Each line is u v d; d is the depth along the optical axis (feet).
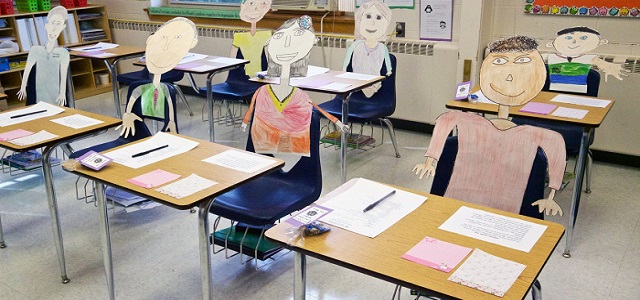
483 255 4.81
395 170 13.07
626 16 12.43
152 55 9.29
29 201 11.62
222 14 18.28
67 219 10.77
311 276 8.75
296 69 8.48
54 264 9.22
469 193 6.75
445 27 14.55
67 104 12.75
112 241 9.93
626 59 12.47
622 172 12.80
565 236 9.84
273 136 8.54
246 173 6.85
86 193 11.80
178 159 7.35
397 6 15.15
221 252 9.46
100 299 8.25
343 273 8.83
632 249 9.42
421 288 4.39
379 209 5.74
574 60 10.70
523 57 6.51
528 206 6.48
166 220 10.71
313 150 8.23
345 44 15.92
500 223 5.42
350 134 14.79
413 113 15.74
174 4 20.29
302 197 8.09
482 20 13.74
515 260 4.74
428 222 5.46
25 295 8.38
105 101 19.80
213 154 7.54
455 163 6.77
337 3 16.19
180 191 6.29
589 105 9.69
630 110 12.73
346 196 6.04
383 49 13.08
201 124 16.79
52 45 11.91
